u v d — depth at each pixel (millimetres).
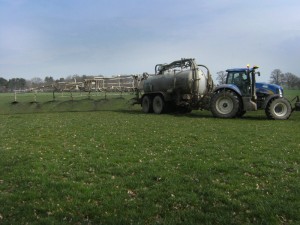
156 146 11781
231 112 21703
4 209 6133
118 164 9266
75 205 6277
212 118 21734
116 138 13641
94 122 19969
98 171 8625
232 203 6277
